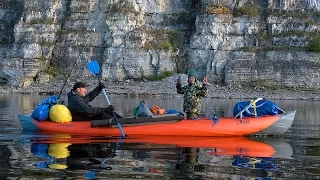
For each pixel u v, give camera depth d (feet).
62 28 207.31
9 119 69.51
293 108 108.68
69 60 203.21
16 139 47.73
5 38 217.15
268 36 191.31
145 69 196.75
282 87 182.19
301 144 48.06
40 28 204.33
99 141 46.80
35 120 54.65
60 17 209.26
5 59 201.05
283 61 184.75
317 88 180.55
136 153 40.52
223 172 33.86
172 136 50.60
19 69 198.90
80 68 202.59
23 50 200.13
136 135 50.67
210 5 195.21
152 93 159.94
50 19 206.80
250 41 191.62
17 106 101.45
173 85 180.65
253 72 184.85
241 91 169.99
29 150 41.37
